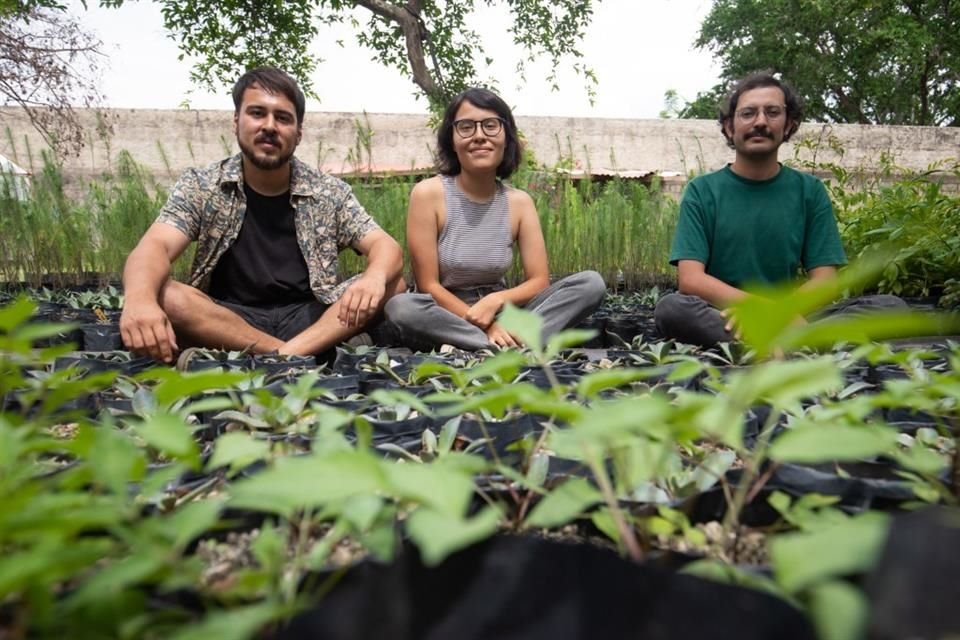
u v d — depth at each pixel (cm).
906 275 430
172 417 72
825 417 94
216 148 834
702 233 361
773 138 350
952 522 53
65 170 754
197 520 63
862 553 52
